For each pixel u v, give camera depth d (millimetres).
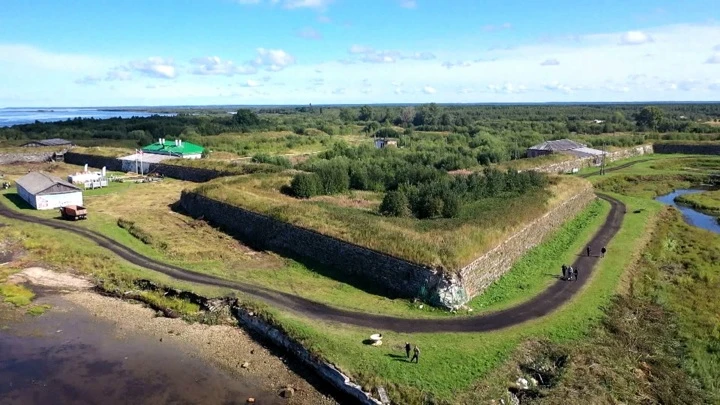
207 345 29922
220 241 47969
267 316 30938
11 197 67188
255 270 39469
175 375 26922
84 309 34656
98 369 27438
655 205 64875
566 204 55125
